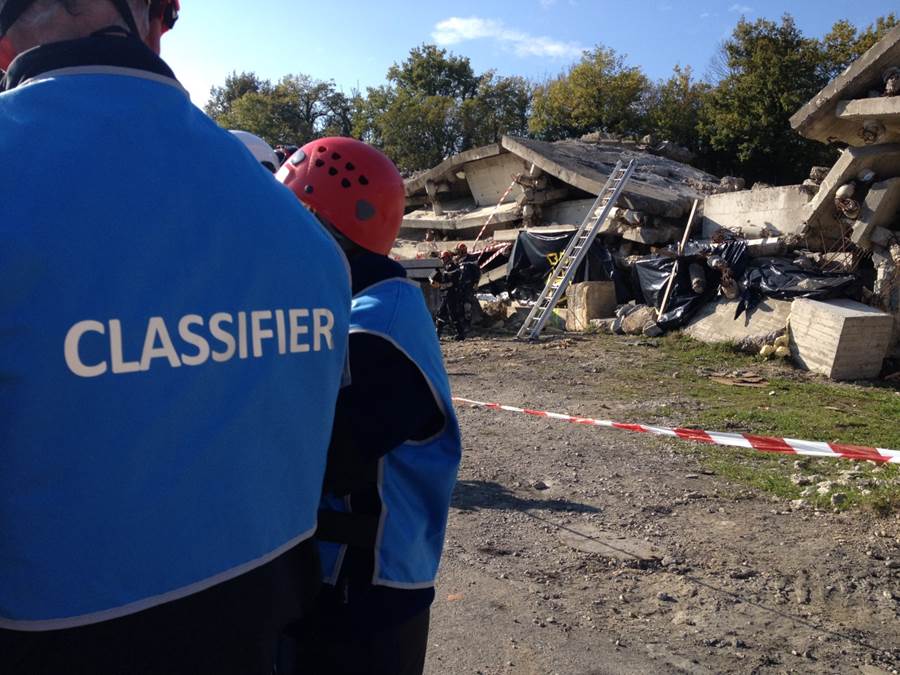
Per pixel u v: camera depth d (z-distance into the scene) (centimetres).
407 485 171
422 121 4847
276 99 5759
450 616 393
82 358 94
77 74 108
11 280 90
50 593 95
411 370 164
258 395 110
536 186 1859
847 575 440
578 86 4366
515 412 886
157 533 100
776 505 561
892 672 347
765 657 358
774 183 3703
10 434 92
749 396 990
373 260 178
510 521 529
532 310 1562
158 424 99
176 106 114
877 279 1205
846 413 901
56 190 96
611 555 472
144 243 100
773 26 3531
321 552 167
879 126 1098
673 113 4103
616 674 342
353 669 168
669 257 1468
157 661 103
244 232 111
